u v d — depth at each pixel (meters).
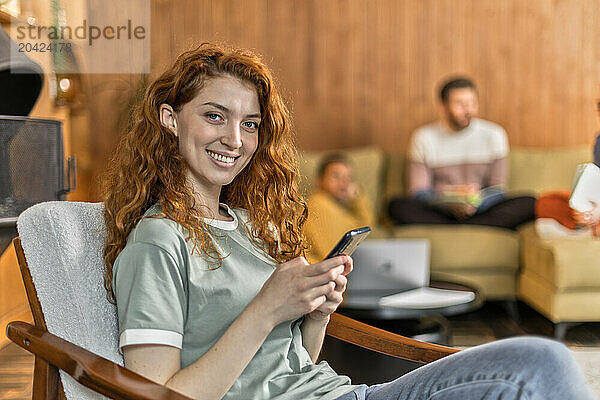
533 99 5.95
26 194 3.26
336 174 4.64
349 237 1.42
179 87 1.59
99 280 1.58
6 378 3.29
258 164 1.82
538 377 1.33
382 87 5.96
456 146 5.34
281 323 1.59
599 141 3.90
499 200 5.17
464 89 5.26
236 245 1.62
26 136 3.26
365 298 2.97
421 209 4.98
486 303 5.05
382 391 1.54
